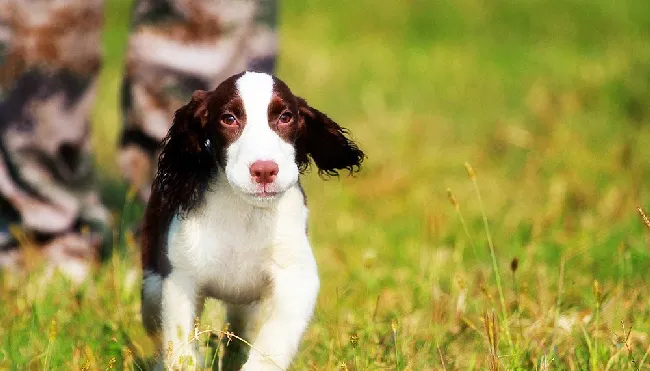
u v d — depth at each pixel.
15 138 7.27
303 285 5.13
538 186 9.27
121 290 6.38
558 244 7.65
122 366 5.50
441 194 9.45
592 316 5.92
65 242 7.43
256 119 4.87
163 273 5.19
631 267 6.84
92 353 5.29
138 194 7.76
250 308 5.62
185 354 4.93
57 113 7.37
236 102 4.91
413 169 10.16
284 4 20.69
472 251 7.67
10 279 6.87
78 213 7.58
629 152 9.45
